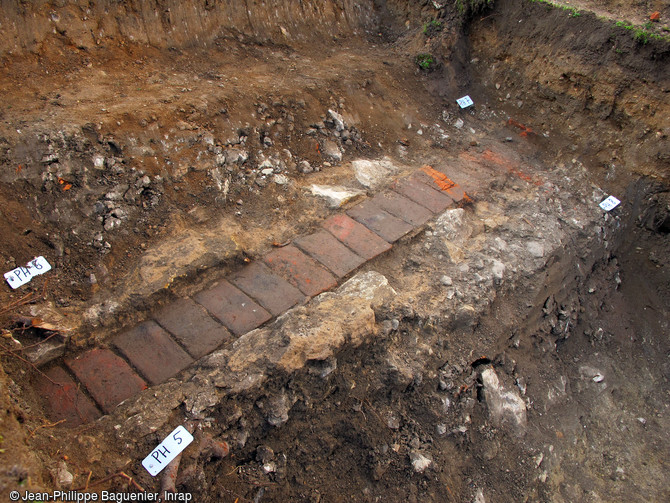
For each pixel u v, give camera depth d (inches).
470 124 230.4
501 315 158.6
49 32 165.3
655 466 161.2
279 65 209.2
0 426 88.1
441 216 171.2
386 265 157.2
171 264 136.9
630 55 193.3
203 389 111.8
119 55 179.0
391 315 137.0
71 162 138.8
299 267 148.4
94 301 129.0
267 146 176.9
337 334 121.8
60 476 91.4
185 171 155.9
